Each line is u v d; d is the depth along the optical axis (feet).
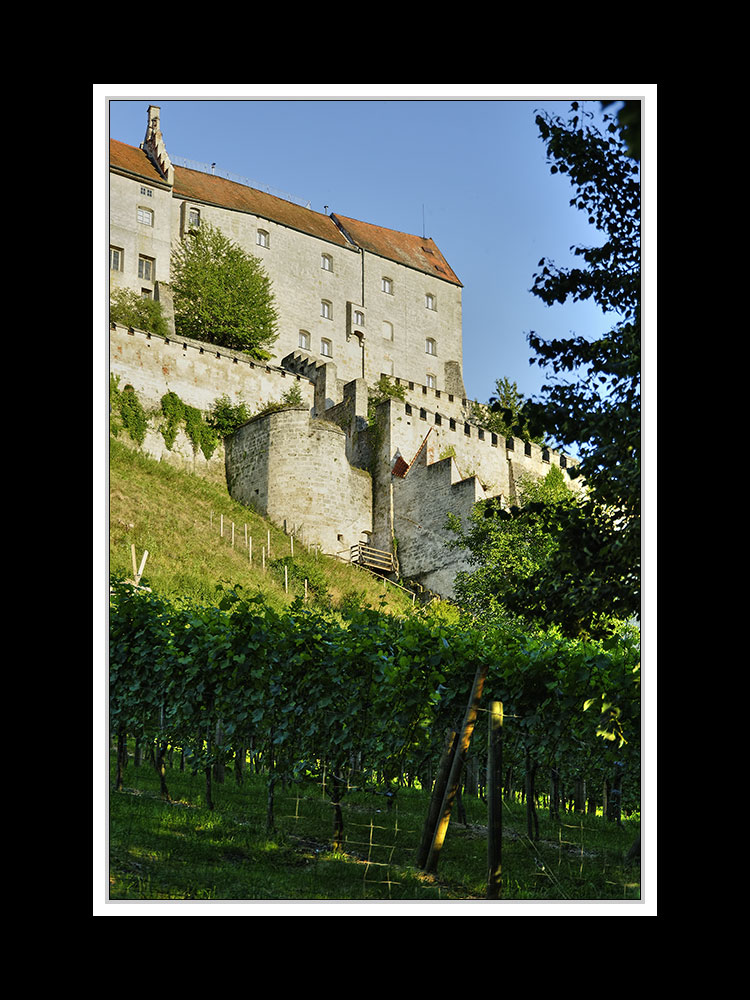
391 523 176.55
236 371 184.65
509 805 46.52
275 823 37.96
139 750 53.06
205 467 172.86
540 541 92.99
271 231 238.27
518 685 37.81
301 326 239.30
